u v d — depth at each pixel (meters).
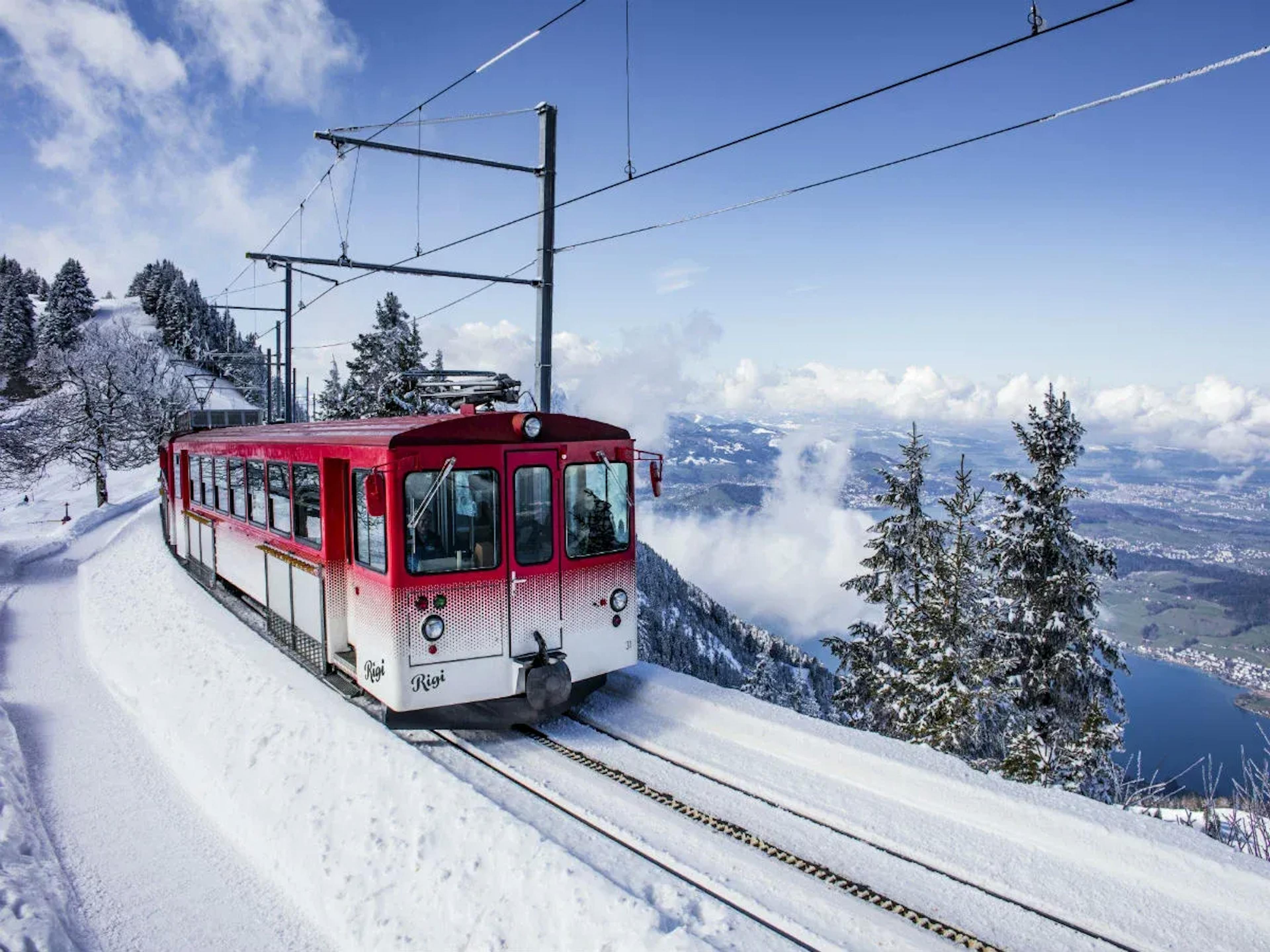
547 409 12.02
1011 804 5.89
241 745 7.95
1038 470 18.91
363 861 5.70
